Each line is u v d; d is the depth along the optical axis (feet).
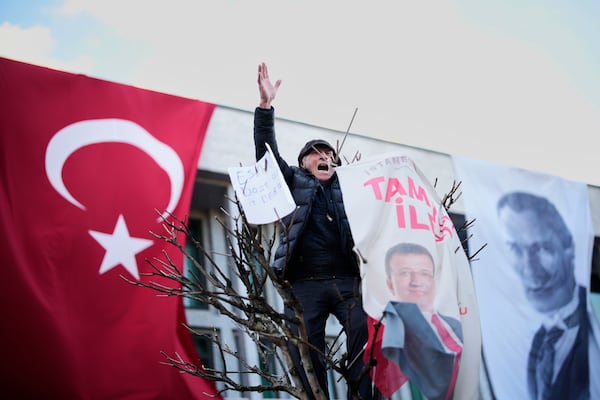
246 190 21.31
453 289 20.81
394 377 20.11
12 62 35.29
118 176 35.37
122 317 32.32
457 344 20.04
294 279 22.20
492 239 46.06
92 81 36.91
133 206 35.04
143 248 34.30
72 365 30.40
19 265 31.19
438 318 20.21
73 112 35.73
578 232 49.52
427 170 47.16
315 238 22.17
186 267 39.19
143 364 31.81
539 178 49.85
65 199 33.63
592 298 53.72
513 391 42.06
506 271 45.55
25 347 29.99
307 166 23.38
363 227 21.02
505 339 43.34
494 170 48.57
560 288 46.93
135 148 36.47
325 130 45.47
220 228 40.78
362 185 21.70
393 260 20.76
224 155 41.09
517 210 47.93
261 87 23.25
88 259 32.86
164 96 38.83
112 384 30.89
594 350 46.21
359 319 21.67
